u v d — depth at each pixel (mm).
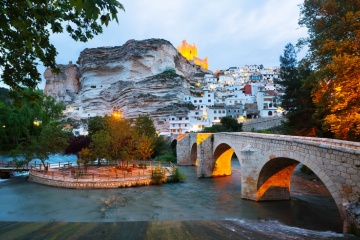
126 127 41562
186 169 49656
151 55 143500
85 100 139500
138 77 139500
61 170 38500
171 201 24609
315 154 14797
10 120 62406
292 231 13633
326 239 11352
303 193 26203
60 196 26422
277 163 21328
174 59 164625
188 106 107562
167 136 79875
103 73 148625
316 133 37688
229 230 13492
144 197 26219
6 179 36688
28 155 37781
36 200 24859
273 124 68438
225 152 40219
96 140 39125
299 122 38906
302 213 19797
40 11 6020
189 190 29594
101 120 63062
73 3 3527
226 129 68688
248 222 16016
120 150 39688
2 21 5422
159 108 109000
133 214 20438
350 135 21562
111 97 130875
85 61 154000
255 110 98438
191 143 55250
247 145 24922
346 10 21125
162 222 14867
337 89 18812
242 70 177500
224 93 121375
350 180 12406
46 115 68312
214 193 27969
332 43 19766
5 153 58562
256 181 23297
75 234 12273
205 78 156000
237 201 23969
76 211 21281
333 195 13398
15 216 19922
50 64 8492
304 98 37875
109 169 38469
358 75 17500
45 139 38500
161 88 120500
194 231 13094
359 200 11867
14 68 7898
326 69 19562
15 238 11656
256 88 116000
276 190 23750
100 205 23156
